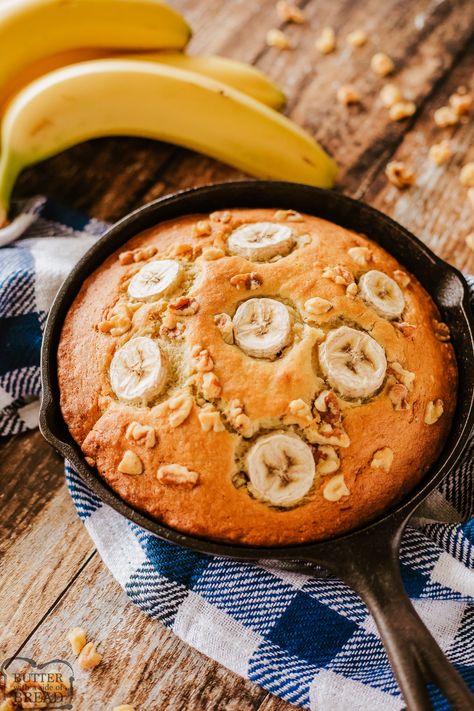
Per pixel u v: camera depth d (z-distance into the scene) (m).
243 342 0.52
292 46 0.79
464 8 0.79
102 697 0.56
